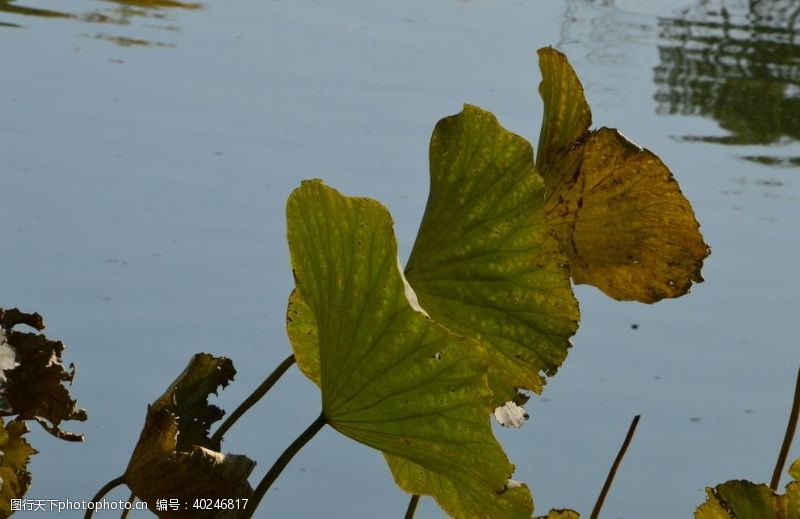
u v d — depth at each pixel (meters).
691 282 3.05
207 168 10.95
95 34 14.45
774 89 15.15
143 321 8.43
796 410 2.99
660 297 3.07
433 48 15.48
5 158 10.64
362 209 2.60
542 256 2.80
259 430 7.43
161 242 9.54
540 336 2.82
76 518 6.11
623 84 14.91
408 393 2.61
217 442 2.88
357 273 2.61
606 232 3.03
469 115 2.81
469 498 2.75
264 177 10.91
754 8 19.14
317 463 7.20
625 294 3.09
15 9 15.14
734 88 15.06
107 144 11.24
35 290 8.64
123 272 9.04
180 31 15.02
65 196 10.09
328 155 11.53
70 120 11.66
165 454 2.73
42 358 2.81
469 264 2.83
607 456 7.67
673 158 12.67
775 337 9.34
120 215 9.91
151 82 12.99
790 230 11.20
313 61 14.43
